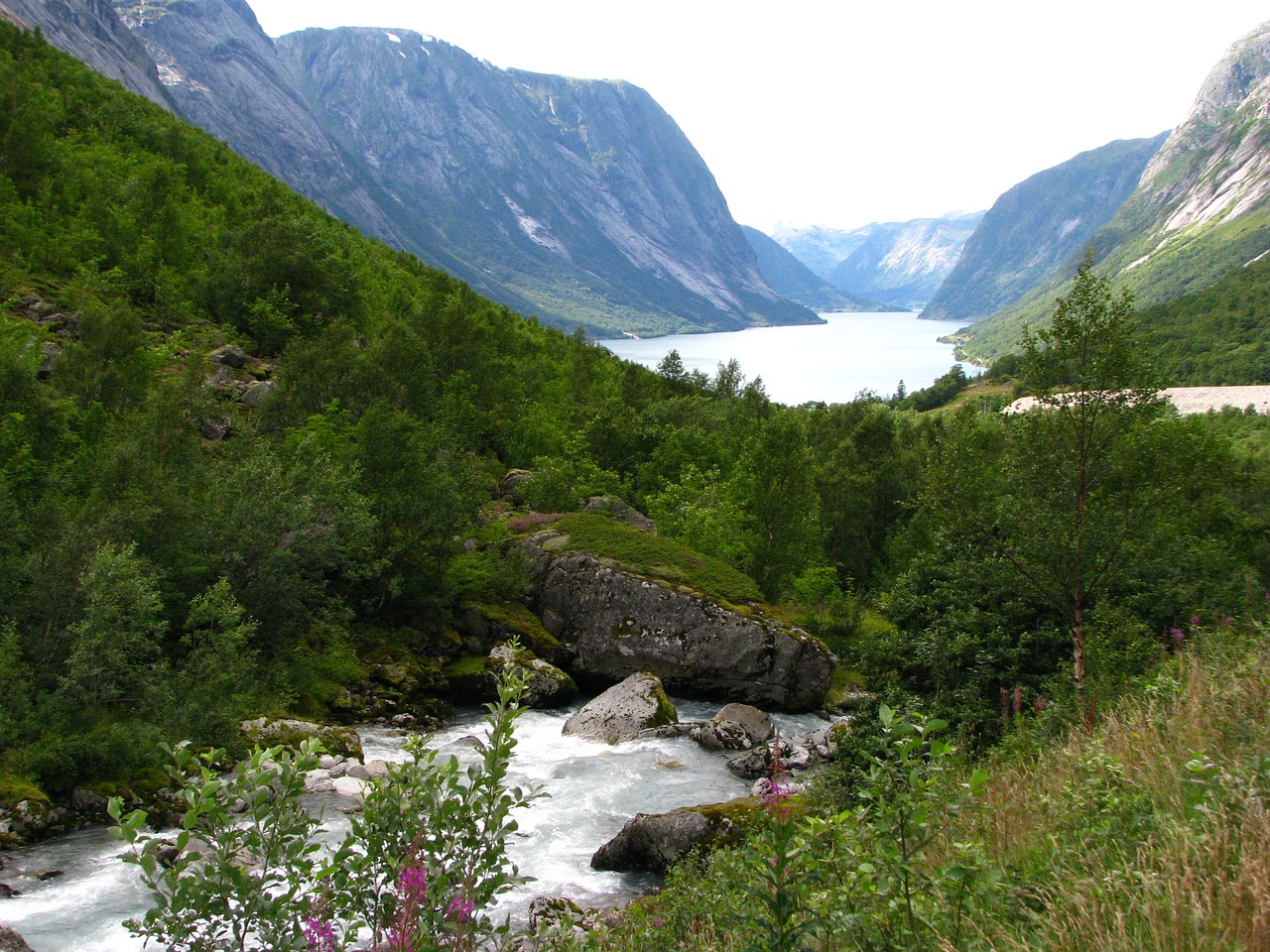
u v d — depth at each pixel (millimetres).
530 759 26875
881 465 65125
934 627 22719
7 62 73312
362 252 86688
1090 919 5906
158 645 25969
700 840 18125
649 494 58281
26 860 17312
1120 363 19422
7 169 59656
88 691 22000
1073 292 19766
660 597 36906
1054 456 20250
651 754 27594
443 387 55906
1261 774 7320
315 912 6270
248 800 6395
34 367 32844
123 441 31250
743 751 28234
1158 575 23375
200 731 22328
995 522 21047
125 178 68312
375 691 30344
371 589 35125
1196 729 9250
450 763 7207
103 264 57750
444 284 83688
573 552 39031
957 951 5805
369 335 64750
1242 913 5520
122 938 14633
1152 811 7871
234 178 85812
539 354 84375
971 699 20797
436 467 36188
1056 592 20594
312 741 6789
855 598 50625
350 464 34969
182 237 61719
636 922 12641
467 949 6238
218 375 49000
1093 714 14812
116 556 23156
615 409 64562
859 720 22016
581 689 37281
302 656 29531
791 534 49875
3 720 19891
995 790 10539
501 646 34812
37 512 25141
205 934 6125
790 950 6090
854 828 7852
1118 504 19891
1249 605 22109
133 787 20297
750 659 35688
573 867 19156
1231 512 36062
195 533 28562
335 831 18203
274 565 29078
